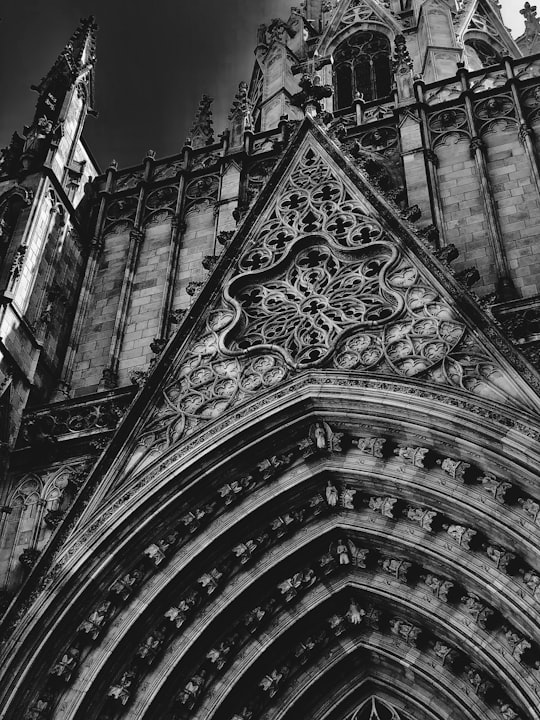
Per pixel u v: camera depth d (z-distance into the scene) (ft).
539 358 84.74
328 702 83.97
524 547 73.67
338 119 119.75
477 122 117.39
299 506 86.38
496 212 106.63
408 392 82.02
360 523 84.23
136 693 80.53
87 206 126.21
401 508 82.48
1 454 94.94
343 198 103.65
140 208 123.24
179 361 94.53
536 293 97.66
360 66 160.35
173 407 90.94
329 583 85.46
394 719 82.94
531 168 109.60
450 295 88.63
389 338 88.28
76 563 82.02
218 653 82.89
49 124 126.31
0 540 90.22
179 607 83.51
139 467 87.76
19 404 98.89
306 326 93.04
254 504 85.76
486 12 166.50
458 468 78.54
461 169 112.98
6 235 111.24
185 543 85.46
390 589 82.58
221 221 115.96
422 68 146.61
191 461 85.25
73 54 136.36
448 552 78.89
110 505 84.69
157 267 116.26
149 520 83.97
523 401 78.48
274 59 149.07
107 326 111.75
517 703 73.61
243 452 85.87
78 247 120.37
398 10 170.19
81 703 78.07
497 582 75.41
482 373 81.92
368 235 99.09
